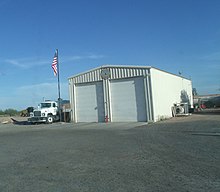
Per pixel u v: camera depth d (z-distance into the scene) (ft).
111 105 99.71
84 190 21.89
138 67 94.07
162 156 33.22
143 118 93.50
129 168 28.32
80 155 36.68
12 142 54.54
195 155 32.78
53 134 66.90
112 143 46.19
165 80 107.55
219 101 191.93
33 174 27.91
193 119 91.15
